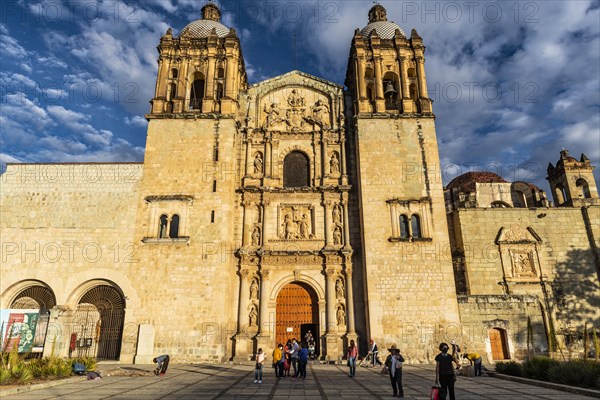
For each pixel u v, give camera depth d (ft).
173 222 111.14
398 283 105.60
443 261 107.45
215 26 142.20
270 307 109.09
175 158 116.26
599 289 121.19
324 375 79.61
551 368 67.97
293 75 132.57
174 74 130.41
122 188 112.98
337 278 111.55
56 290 103.71
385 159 116.98
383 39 133.39
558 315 118.32
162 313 102.42
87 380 71.51
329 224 115.55
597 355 67.36
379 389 61.16
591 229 126.00
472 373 80.59
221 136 118.93
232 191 115.96
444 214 111.75
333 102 129.18
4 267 105.29
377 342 101.24
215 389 60.95
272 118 127.13
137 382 68.85
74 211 110.32
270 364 99.19
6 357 75.41
